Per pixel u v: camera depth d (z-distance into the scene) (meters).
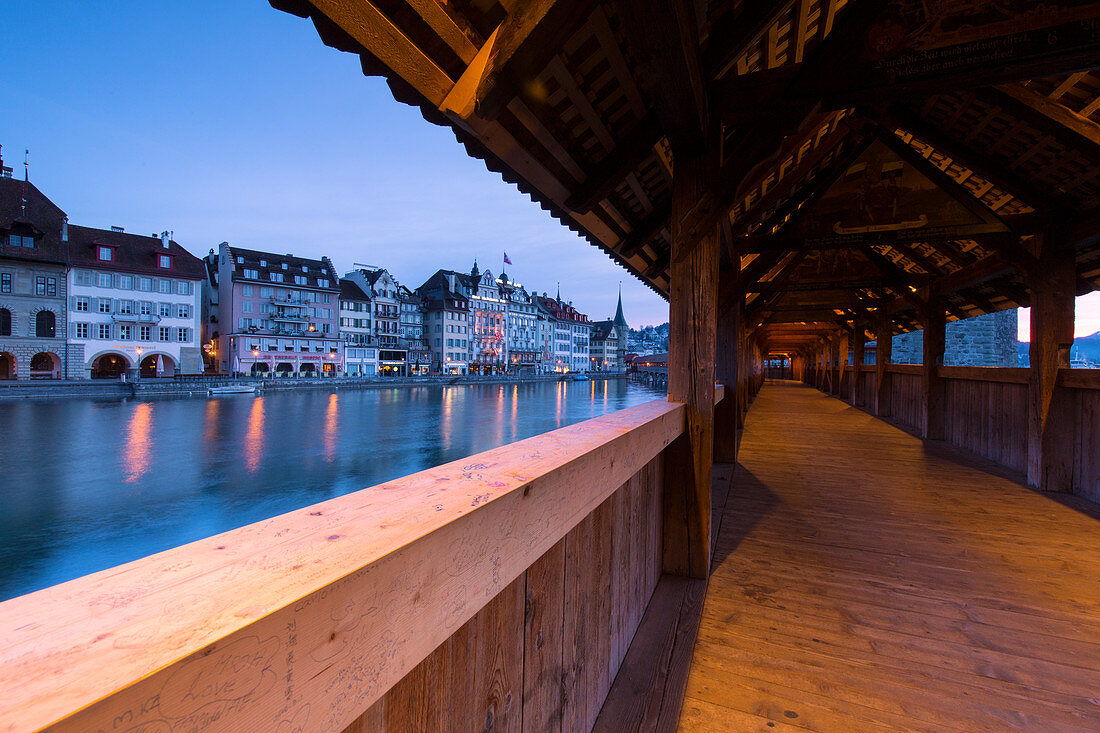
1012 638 2.40
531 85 1.87
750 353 14.59
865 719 1.86
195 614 0.43
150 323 41.56
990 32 2.12
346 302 58.97
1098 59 2.00
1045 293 5.07
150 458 21.09
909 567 3.20
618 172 2.68
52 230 38.34
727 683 2.05
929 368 8.25
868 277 8.13
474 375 70.44
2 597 9.89
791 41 3.69
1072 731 1.81
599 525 1.75
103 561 11.70
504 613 1.08
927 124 4.99
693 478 2.83
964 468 6.10
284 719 0.47
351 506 0.81
